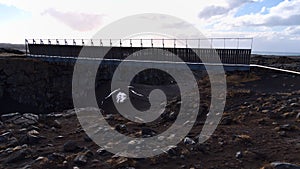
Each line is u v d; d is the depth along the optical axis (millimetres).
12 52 56531
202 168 8055
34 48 48406
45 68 38969
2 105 35594
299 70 27828
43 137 12492
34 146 11336
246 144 9703
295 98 16047
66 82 38594
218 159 8664
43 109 37156
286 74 24344
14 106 36062
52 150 10570
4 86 36875
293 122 12023
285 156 8352
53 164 8852
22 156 9836
